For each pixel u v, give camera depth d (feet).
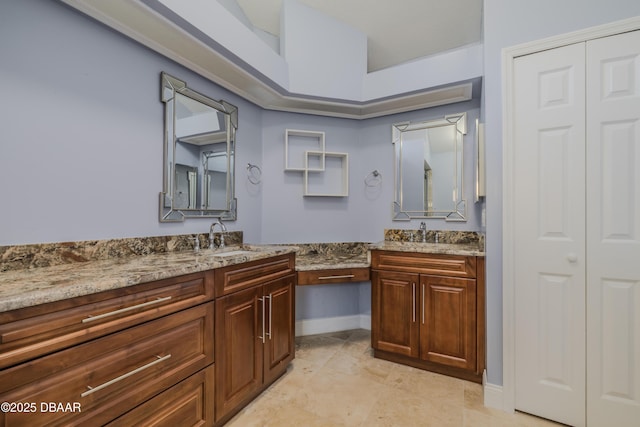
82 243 4.68
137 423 3.60
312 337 8.90
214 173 7.10
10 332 2.63
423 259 6.79
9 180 3.93
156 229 5.86
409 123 8.85
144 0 4.45
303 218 9.03
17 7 4.00
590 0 4.77
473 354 6.26
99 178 4.93
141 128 5.57
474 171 8.01
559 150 4.99
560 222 4.99
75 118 4.61
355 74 8.20
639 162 4.52
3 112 3.88
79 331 3.10
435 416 5.22
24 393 2.71
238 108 7.84
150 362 3.76
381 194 9.26
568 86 4.92
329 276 7.22
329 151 9.27
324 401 5.64
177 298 4.12
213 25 5.47
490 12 5.47
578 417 4.90
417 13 7.47
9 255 3.91
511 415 5.24
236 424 4.99
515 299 5.30
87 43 4.76
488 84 5.49
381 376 6.57
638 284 4.55
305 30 7.75
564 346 4.98
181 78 6.30
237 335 5.11
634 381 4.58
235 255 5.76
